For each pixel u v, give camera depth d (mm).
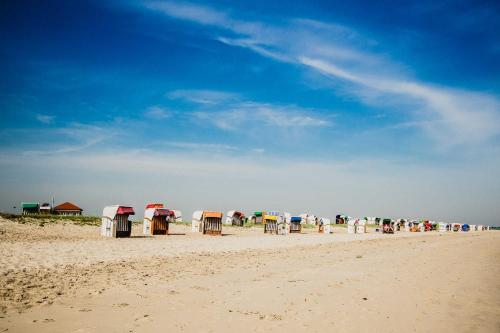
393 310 9422
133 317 8094
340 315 8781
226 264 17047
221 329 7453
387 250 26969
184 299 9938
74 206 51406
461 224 100875
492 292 12156
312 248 27188
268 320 8195
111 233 28438
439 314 9227
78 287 10891
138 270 14305
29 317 7750
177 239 29812
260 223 69625
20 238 22734
